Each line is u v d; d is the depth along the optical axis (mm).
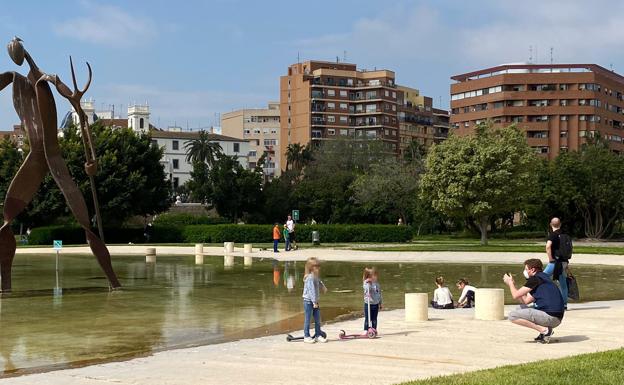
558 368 8578
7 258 21719
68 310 17375
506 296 20109
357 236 60531
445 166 49906
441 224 90938
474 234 81938
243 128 165875
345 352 10727
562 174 67688
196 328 14297
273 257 40406
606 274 28062
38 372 10086
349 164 108500
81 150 61312
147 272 30125
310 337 11820
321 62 152500
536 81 122062
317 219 91000
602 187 65875
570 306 16797
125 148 63688
